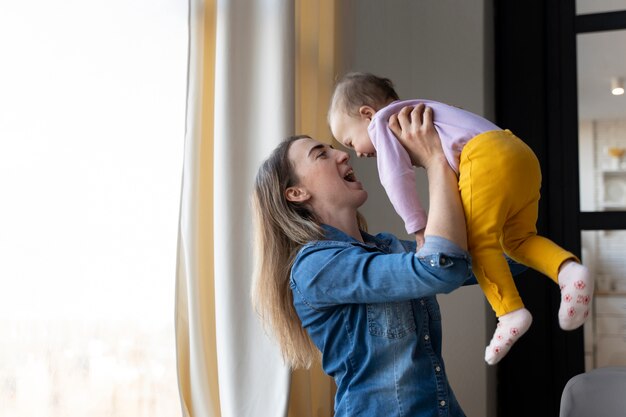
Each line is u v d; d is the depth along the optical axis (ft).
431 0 10.75
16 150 5.65
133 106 6.49
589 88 10.57
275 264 5.26
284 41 7.49
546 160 10.61
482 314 10.06
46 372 5.80
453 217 4.43
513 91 10.83
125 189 6.43
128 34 6.48
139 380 6.49
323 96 8.87
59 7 5.98
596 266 10.31
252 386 6.97
